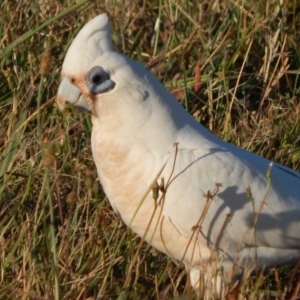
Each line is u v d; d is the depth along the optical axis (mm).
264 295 8750
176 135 8383
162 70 12531
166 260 9352
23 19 12477
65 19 12578
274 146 11133
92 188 8797
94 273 8742
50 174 10086
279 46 12719
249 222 8453
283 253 8758
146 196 8195
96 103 8266
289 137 11195
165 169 8266
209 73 12141
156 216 8383
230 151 8617
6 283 8609
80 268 8867
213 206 8352
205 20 13242
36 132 10555
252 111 11922
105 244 9172
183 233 8430
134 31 13516
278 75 12180
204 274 8516
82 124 10883
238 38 12812
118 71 8148
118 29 13141
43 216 8922
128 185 8406
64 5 12953
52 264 8125
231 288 8461
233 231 8469
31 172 9422
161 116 8289
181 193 8281
